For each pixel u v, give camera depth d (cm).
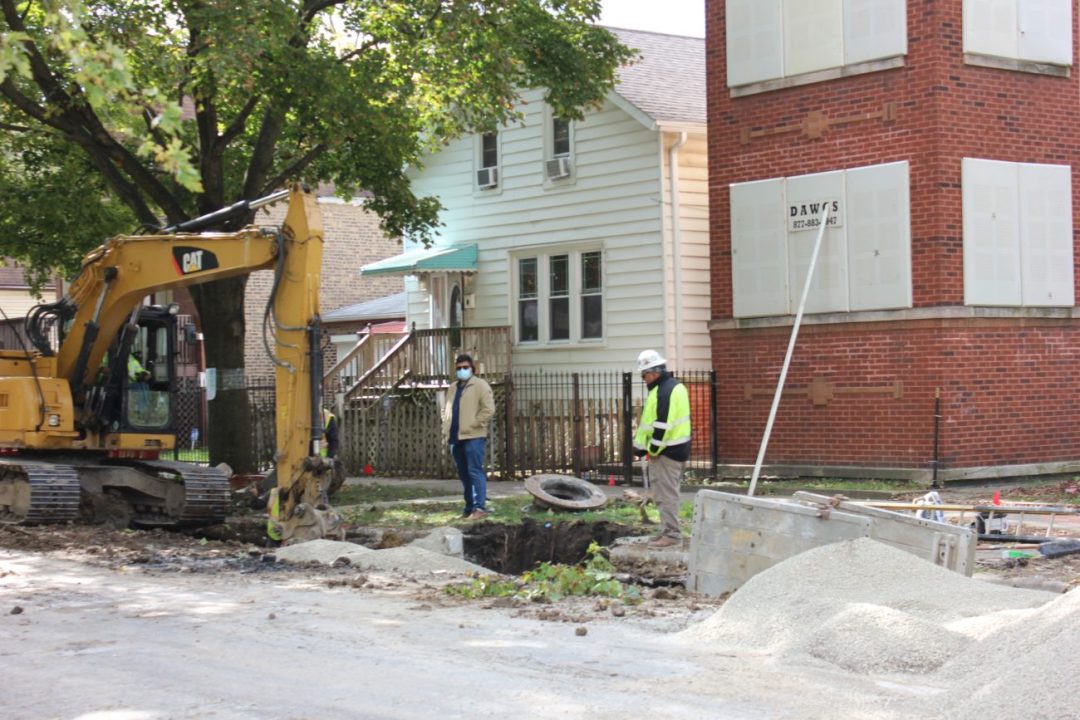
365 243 3788
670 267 2317
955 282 1814
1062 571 1055
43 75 1780
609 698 638
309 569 1137
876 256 1864
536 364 2545
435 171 2752
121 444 1573
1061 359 1898
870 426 1873
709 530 1043
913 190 1831
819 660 725
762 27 1970
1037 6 1880
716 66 2034
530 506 1689
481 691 655
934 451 1798
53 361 1565
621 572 1179
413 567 1138
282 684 675
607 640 800
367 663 727
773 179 1972
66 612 903
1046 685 564
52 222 2148
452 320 2727
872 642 721
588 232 2444
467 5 1819
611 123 2395
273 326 1310
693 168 2355
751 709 616
